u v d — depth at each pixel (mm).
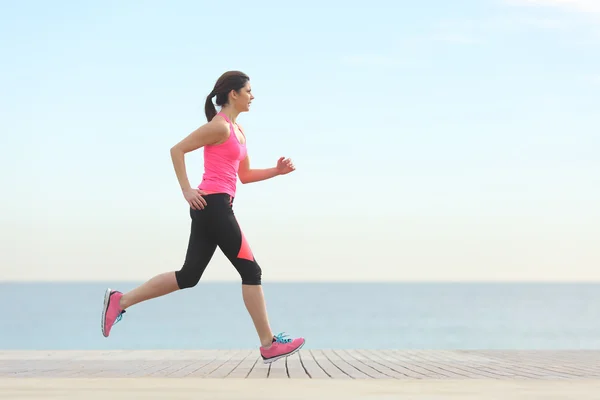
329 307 94688
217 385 3471
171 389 3299
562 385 3480
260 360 5879
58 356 6379
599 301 134750
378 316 66250
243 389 3318
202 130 4680
